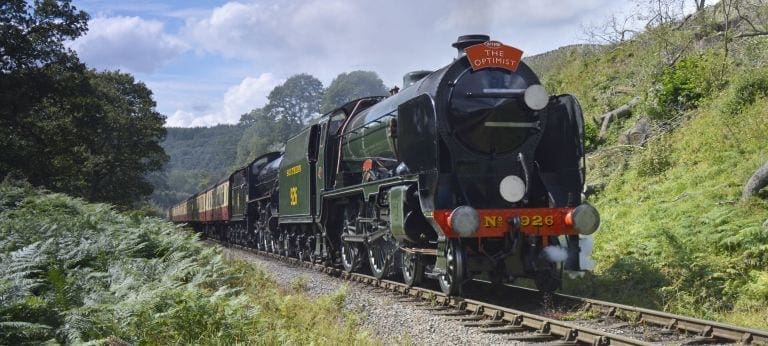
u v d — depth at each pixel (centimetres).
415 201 909
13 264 697
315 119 1459
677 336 659
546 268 873
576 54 2588
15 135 2748
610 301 859
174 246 1244
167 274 859
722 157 1326
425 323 745
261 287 1055
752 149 1289
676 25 2042
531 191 945
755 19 1855
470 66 920
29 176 2711
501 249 884
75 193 3544
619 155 1677
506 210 840
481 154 902
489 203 902
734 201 1105
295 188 1525
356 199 1185
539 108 886
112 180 4262
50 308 653
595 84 2184
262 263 1476
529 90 884
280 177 1702
